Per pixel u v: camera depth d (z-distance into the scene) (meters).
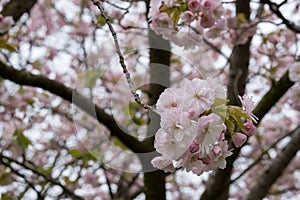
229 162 3.43
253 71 5.22
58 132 5.80
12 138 5.11
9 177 4.70
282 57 4.95
